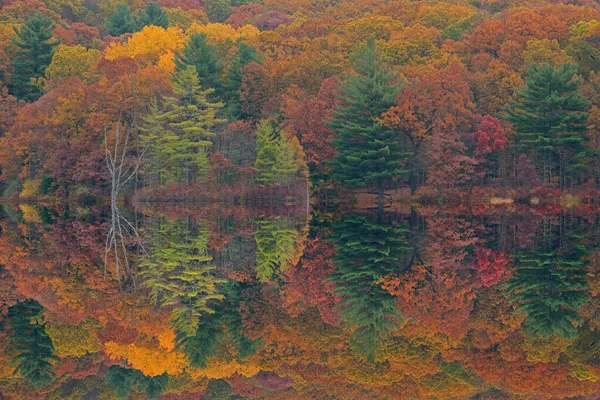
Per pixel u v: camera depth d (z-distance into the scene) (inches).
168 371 1062.4
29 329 1178.0
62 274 1556.3
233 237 2103.8
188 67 3115.2
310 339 1168.2
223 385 1027.3
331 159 3240.7
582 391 957.8
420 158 3169.3
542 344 1114.7
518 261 1627.7
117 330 1184.2
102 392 969.5
